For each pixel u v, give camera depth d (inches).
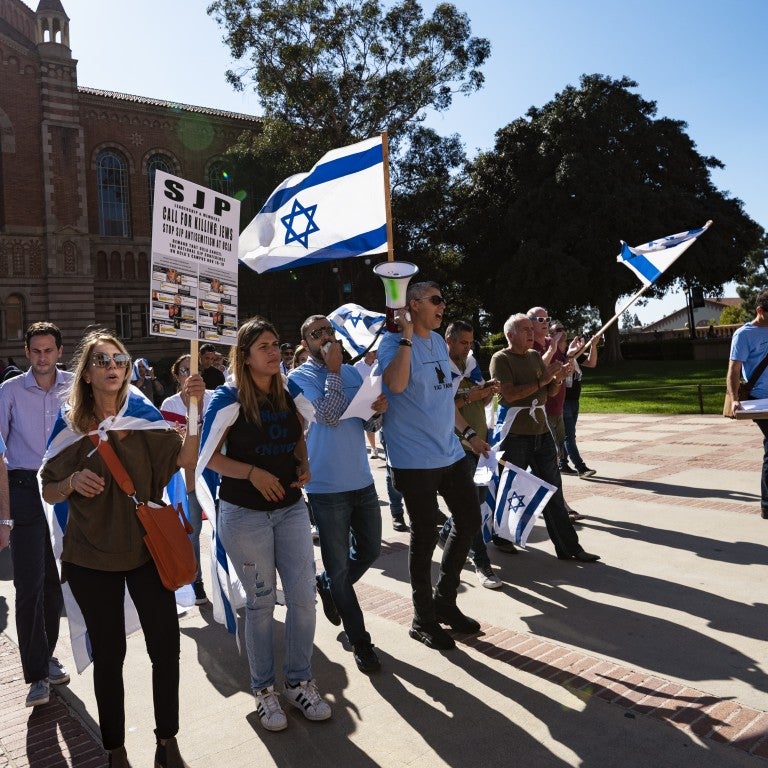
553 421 325.7
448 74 1348.4
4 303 1284.4
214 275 139.8
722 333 2251.5
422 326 162.7
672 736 118.3
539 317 251.3
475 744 120.3
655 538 233.6
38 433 153.7
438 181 1376.7
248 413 131.1
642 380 1002.7
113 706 114.3
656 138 1412.4
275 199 211.0
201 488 146.2
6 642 183.5
